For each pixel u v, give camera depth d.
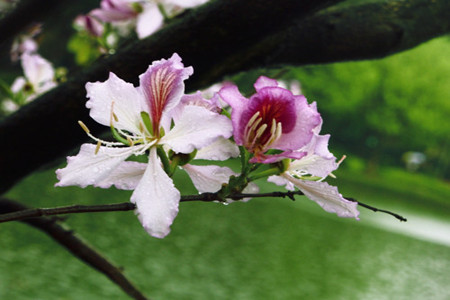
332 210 0.71
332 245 6.89
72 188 6.06
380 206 11.08
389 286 5.48
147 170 0.70
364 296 4.96
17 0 1.04
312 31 0.92
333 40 0.92
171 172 0.71
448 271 6.64
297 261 5.72
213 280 4.40
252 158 0.68
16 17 0.97
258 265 5.20
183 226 5.98
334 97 14.80
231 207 7.77
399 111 14.85
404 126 15.05
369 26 0.93
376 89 14.70
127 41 0.98
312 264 5.75
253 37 0.88
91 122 0.91
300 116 0.69
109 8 1.14
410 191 15.25
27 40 1.56
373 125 15.29
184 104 0.72
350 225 8.60
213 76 0.92
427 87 14.41
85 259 0.99
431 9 0.94
